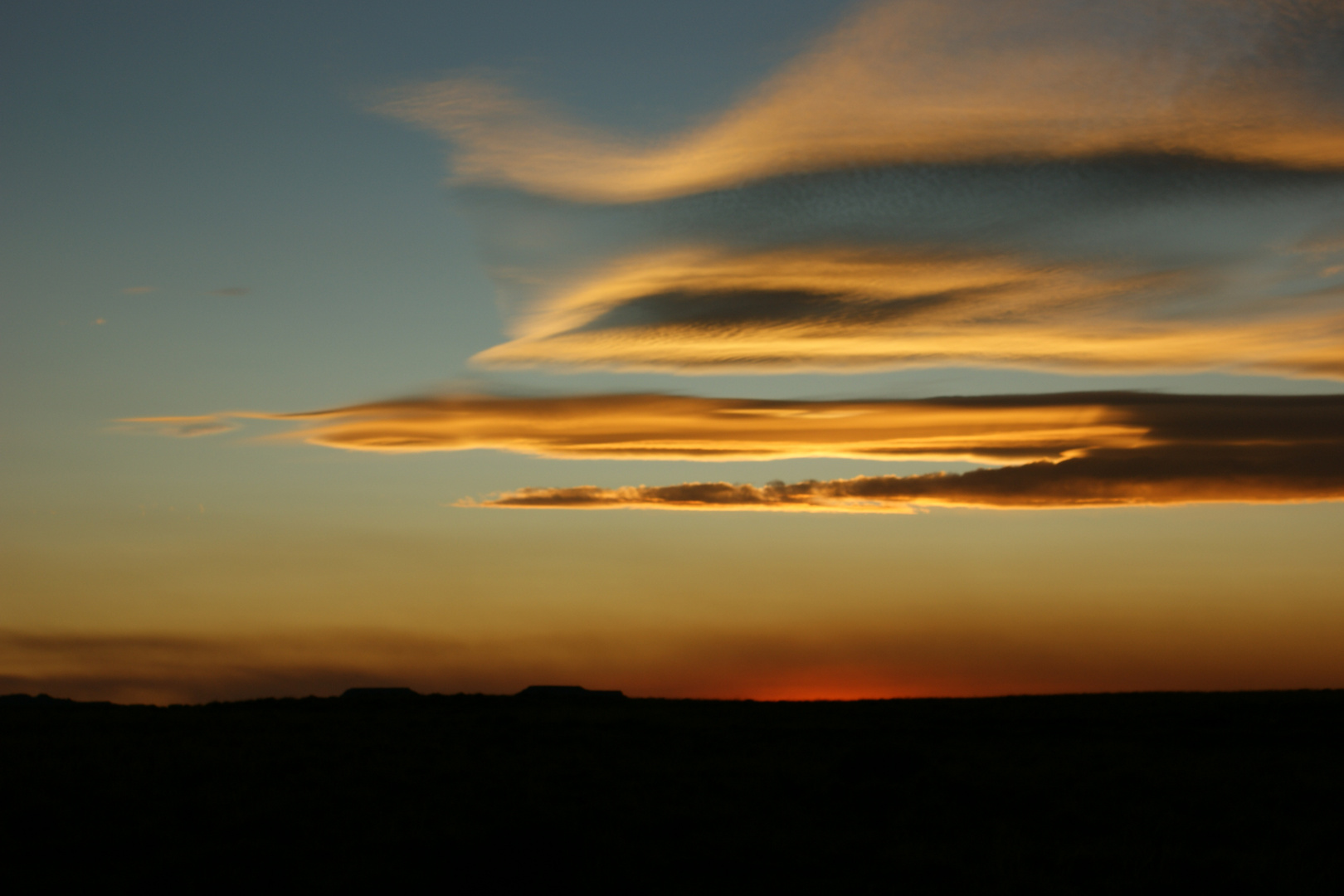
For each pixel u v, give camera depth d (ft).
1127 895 57.82
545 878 58.23
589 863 61.46
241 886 57.16
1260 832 74.18
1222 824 76.84
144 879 58.59
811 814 80.02
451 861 59.88
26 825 70.08
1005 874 61.21
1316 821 77.82
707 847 67.62
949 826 76.43
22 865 62.03
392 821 74.38
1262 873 61.52
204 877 58.95
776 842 68.95
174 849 65.72
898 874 62.03
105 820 73.05
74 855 64.54
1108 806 83.71
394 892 56.03
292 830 71.10
